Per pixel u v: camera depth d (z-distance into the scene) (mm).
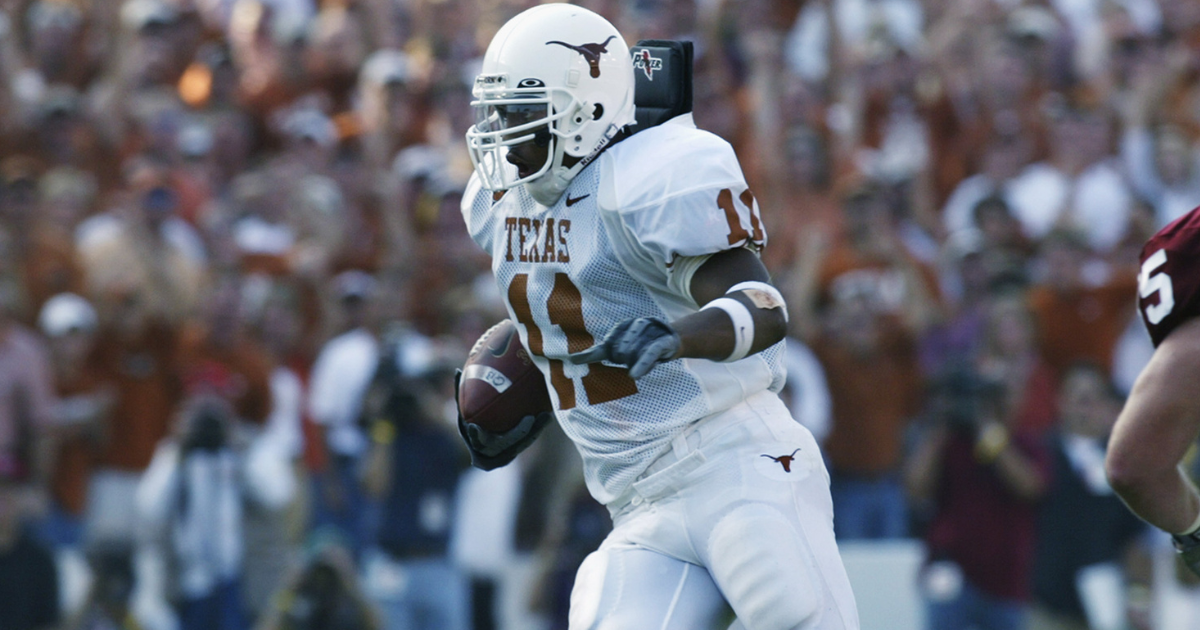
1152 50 31281
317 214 25625
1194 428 8188
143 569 20891
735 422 10086
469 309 22672
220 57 29578
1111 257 25047
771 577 9750
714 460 10023
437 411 21281
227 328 22156
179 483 20672
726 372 10047
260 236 25359
